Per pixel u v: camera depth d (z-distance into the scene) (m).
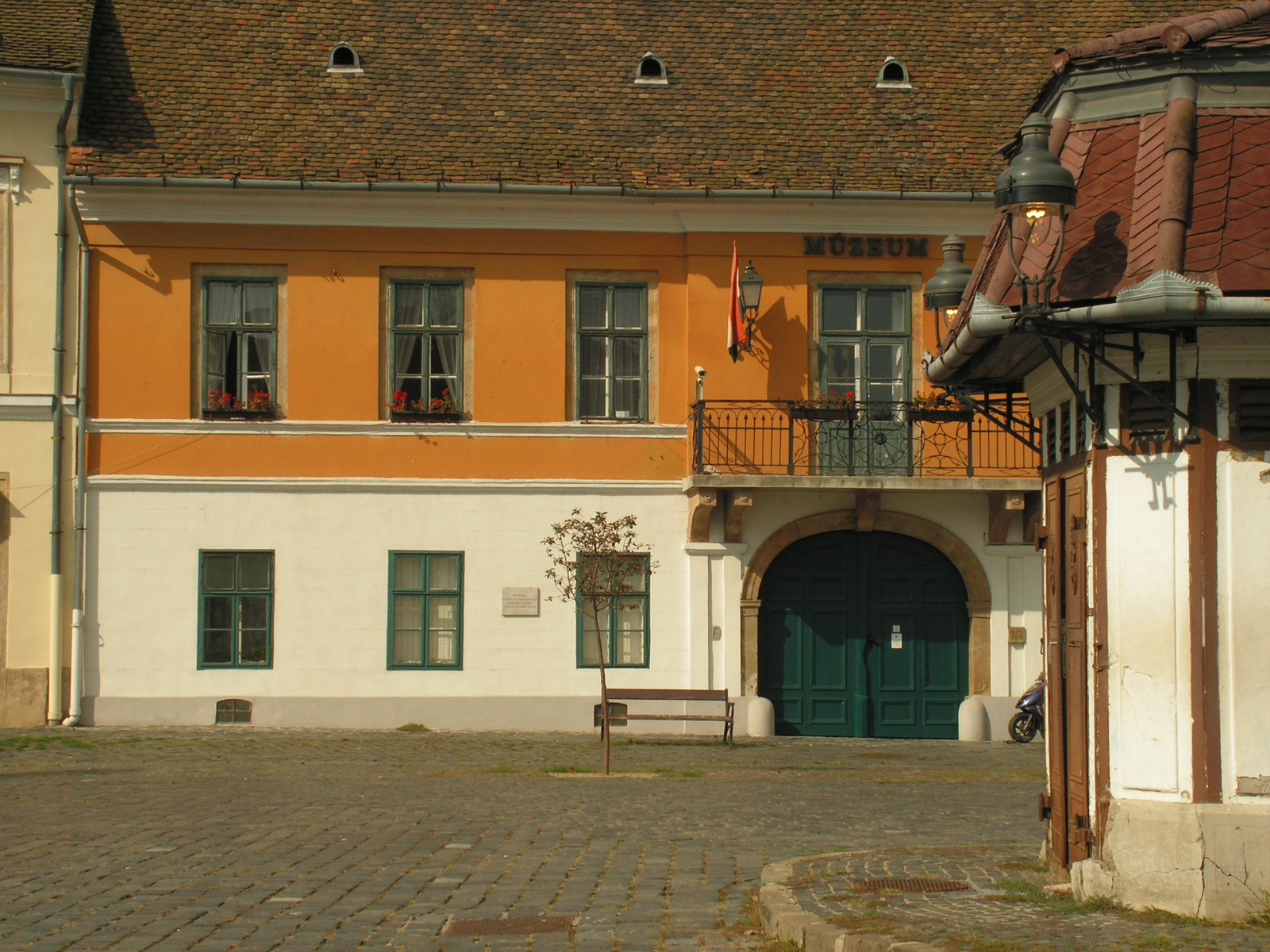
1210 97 7.89
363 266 20.86
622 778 15.38
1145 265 7.41
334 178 20.41
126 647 20.41
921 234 21.14
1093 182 8.06
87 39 20.89
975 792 14.54
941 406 20.16
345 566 20.69
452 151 20.98
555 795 13.82
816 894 8.20
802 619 21.23
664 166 21.03
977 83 22.73
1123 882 7.56
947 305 10.90
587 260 21.06
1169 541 7.54
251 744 18.23
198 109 21.14
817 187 20.81
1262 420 7.51
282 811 12.58
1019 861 9.40
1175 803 7.44
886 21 23.48
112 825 11.73
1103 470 7.84
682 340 21.11
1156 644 7.55
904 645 21.27
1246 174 7.61
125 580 20.45
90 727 20.05
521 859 10.22
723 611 20.80
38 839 11.04
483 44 22.55
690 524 20.77
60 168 20.34
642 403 21.14
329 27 22.50
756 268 21.06
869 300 21.20
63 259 20.39
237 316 20.80
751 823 12.02
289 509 20.67
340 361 20.81
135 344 20.58
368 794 13.78
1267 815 7.32
